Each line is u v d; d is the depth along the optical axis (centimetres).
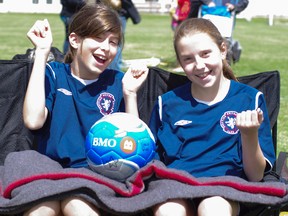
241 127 315
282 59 1312
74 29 358
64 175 305
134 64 371
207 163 337
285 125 677
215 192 298
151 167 308
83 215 292
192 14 869
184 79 397
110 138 320
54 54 449
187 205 302
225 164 336
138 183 308
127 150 319
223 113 346
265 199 303
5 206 299
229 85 354
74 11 768
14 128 398
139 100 401
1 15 2781
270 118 384
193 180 305
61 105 358
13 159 338
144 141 325
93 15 352
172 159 345
